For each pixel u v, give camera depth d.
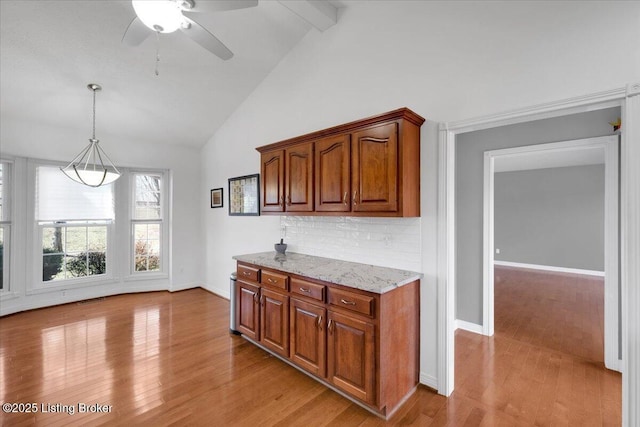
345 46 2.82
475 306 3.24
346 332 2.04
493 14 1.96
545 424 1.83
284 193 2.95
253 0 1.67
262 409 1.98
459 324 3.36
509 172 7.14
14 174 3.71
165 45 2.95
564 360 2.62
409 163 2.12
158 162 4.62
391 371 1.96
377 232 2.54
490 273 3.14
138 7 1.59
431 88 2.23
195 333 3.19
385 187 2.13
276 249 3.27
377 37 2.57
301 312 2.35
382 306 1.87
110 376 2.34
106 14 2.56
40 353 2.70
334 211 2.47
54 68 2.97
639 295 1.48
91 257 4.39
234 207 4.23
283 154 2.95
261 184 3.23
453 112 2.12
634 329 1.50
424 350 2.24
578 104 1.65
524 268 6.89
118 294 4.59
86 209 4.31
